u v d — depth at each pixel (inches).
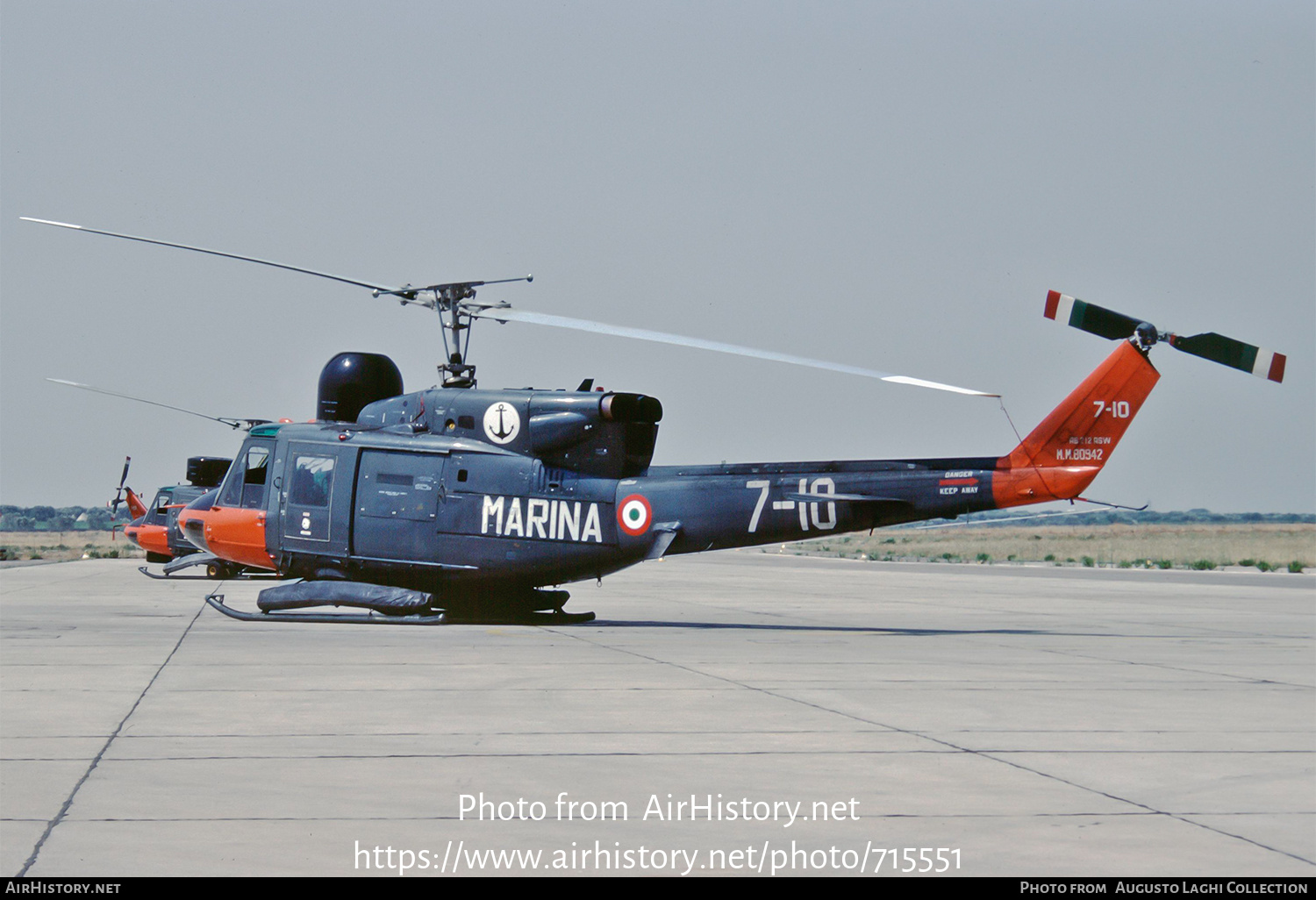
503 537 2716.5
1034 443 2576.3
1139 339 2536.9
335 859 827.4
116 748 1177.4
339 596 2738.7
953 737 1293.1
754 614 3331.7
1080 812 969.5
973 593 4741.6
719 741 1251.8
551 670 1840.6
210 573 5167.3
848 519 2620.6
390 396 3080.7
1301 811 977.5
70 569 6589.6
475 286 2578.7
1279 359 2442.2
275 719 1353.3
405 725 1325.0
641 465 2763.3
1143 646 2405.3
